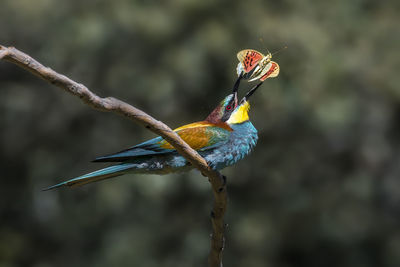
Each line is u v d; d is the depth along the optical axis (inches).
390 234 684.7
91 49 616.4
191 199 634.8
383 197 701.9
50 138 697.0
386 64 655.1
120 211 651.5
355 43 664.4
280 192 649.6
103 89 637.9
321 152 660.1
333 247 668.1
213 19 589.9
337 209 663.8
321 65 600.1
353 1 685.9
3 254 711.7
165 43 596.1
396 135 706.8
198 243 630.5
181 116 611.2
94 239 687.1
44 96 697.6
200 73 581.9
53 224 708.7
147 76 602.9
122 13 592.7
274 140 631.8
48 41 651.5
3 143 708.0
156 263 632.4
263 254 641.6
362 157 689.6
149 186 603.2
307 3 644.7
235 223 634.8
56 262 705.6
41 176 708.7
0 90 703.7
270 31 586.6
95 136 674.2
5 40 667.4
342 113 608.1
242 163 630.5
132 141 652.7
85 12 631.2
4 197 729.0
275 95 580.4
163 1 601.0
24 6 649.6
